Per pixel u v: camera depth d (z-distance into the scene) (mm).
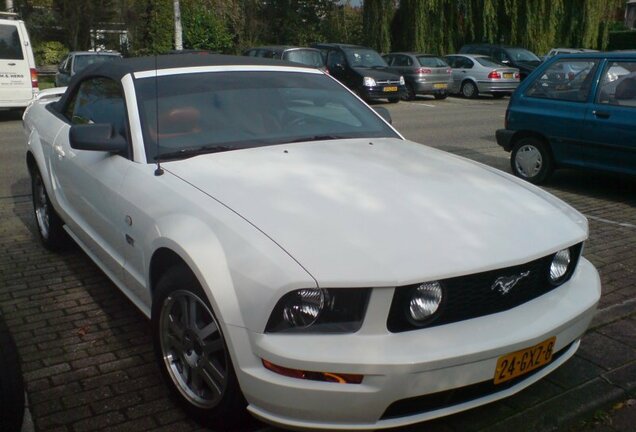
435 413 2756
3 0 29219
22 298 4691
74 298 4688
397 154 3967
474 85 22547
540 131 8250
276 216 2939
